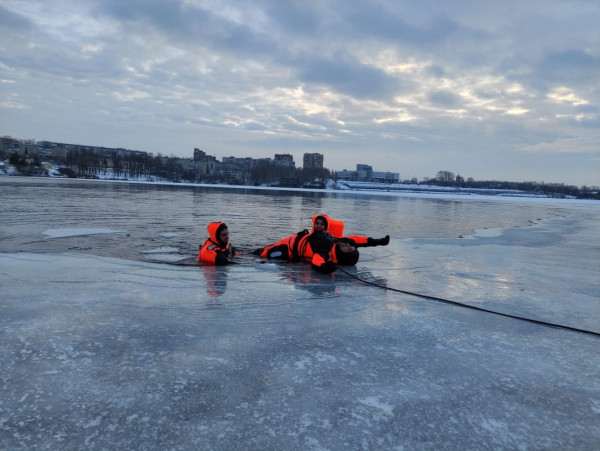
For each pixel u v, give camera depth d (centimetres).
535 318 330
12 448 150
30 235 771
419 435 166
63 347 237
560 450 160
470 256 662
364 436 164
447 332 290
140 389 193
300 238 594
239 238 855
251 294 381
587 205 3694
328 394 196
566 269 566
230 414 176
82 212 1252
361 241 598
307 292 397
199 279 441
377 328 294
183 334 267
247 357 234
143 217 1166
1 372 204
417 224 1302
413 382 211
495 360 243
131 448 152
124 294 360
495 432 170
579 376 224
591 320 329
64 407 177
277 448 155
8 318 281
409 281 465
